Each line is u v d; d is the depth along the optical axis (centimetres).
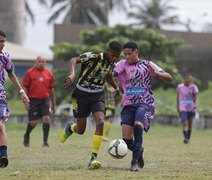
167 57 8025
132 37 7962
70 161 2206
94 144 1872
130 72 1877
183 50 8731
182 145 3150
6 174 1742
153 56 7944
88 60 1875
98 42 7981
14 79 1908
